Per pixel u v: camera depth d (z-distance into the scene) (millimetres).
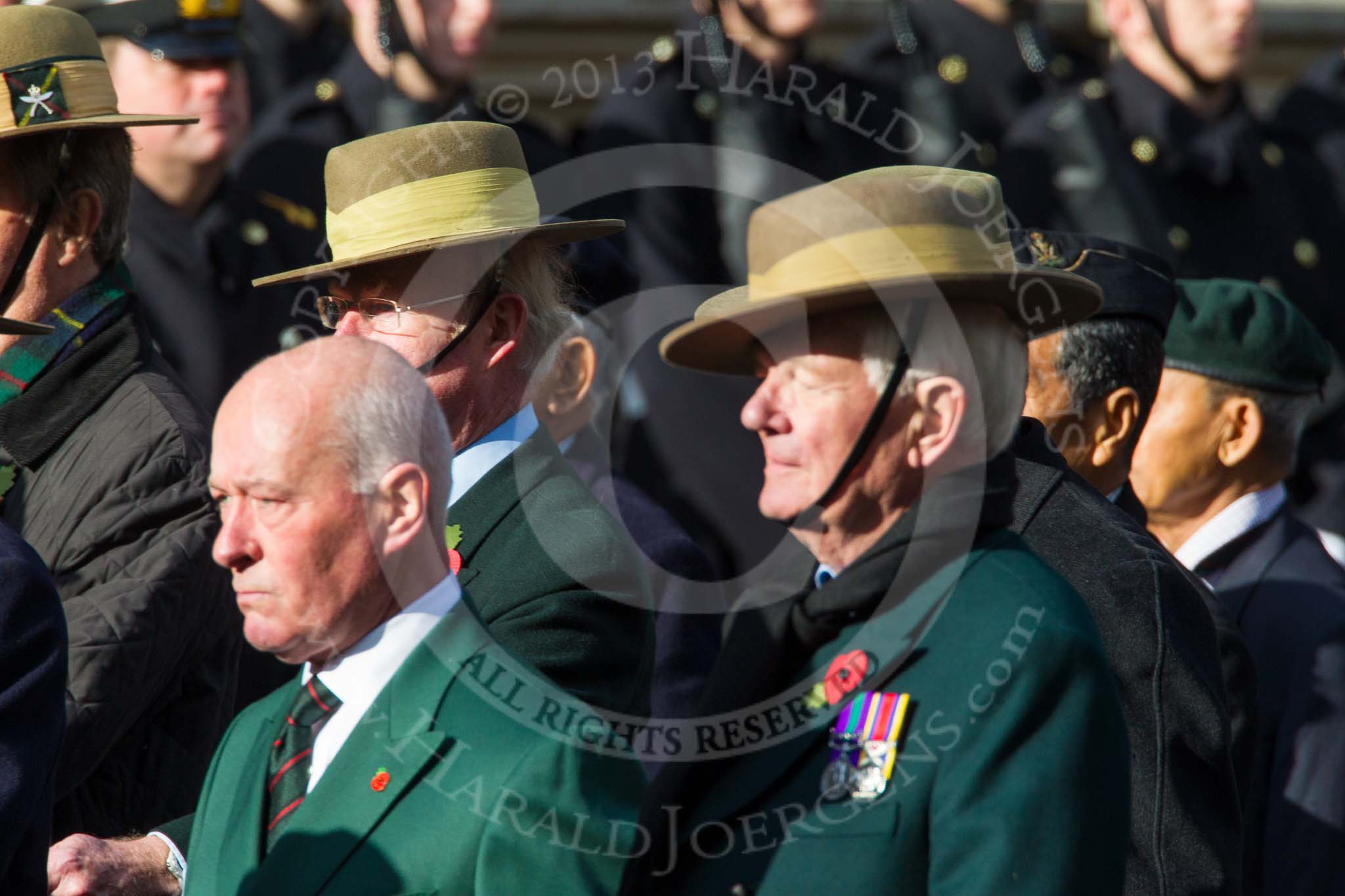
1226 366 13906
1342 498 21000
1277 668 13430
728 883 8164
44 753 8836
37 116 11742
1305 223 22219
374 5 17438
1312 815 12883
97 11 16719
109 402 12031
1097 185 20469
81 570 11625
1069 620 8023
